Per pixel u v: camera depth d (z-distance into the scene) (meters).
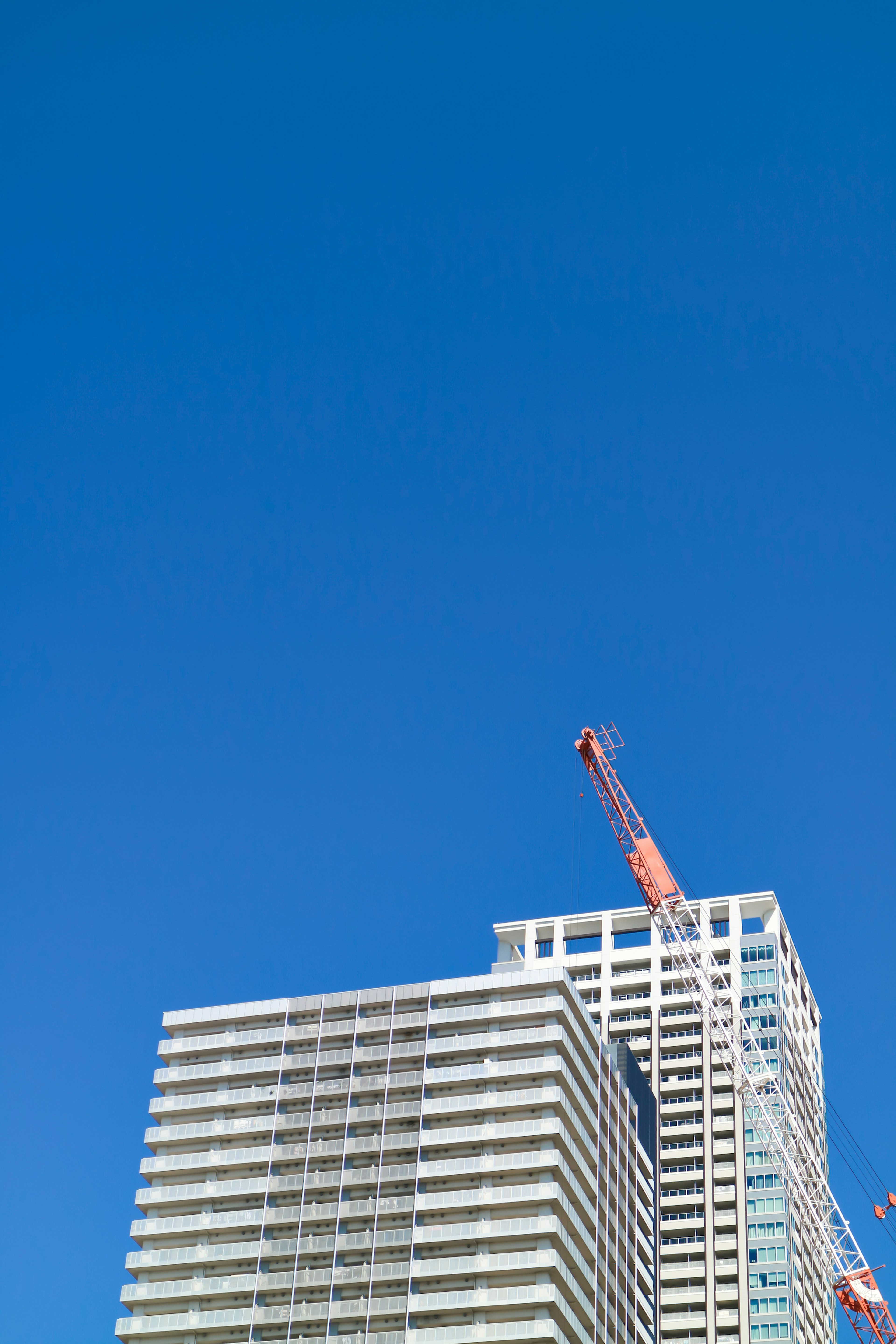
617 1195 183.00
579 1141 176.00
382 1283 163.12
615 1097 191.75
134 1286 170.00
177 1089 186.62
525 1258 159.88
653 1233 195.00
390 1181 170.25
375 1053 182.38
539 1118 170.88
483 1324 156.88
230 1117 182.75
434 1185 169.25
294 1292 165.50
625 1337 174.62
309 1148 176.12
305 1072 183.62
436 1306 159.12
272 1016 190.38
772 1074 198.25
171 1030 193.00
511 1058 177.38
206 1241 172.50
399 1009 185.62
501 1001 183.25
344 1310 161.75
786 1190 188.50
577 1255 165.38
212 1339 164.50
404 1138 172.88
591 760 180.12
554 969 184.00
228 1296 167.25
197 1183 177.25
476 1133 170.88
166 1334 166.00
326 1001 189.25
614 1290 173.88
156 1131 182.75
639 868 180.25
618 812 181.25
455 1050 179.00
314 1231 169.50
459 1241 163.12
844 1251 180.88
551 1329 154.25
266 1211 172.00
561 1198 163.88
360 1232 167.62
